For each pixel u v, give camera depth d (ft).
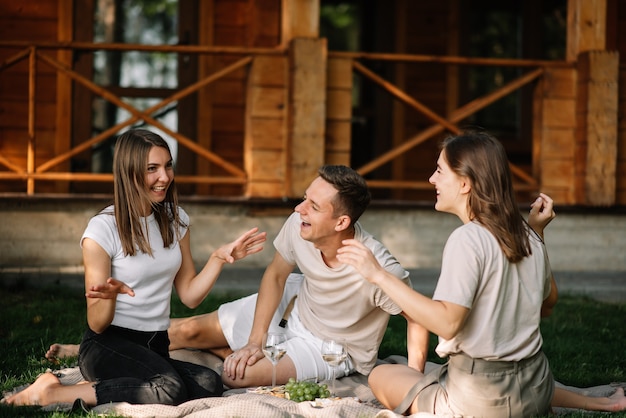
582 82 26.45
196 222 25.34
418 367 13.76
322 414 11.72
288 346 14.33
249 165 25.76
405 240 26.25
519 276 11.55
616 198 27.17
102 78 31.19
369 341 14.53
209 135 31.48
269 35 29.50
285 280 14.90
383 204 25.95
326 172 13.30
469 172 11.60
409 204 26.08
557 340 18.48
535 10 34.27
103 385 12.44
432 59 26.08
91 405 12.37
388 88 26.08
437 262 26.43
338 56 25.70
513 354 11.46
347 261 11.48
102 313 12.60
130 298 13.20
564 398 12.90
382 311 14.25
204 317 15.70
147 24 31.37
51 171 30.60
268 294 14.70
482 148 11.64
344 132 25.85
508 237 11.39
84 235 13.05
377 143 34.01
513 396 11.47
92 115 31.12
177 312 20.10
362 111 33.88
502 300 11.41
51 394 12.41
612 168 26.23
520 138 34.40
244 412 11.43
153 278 13.37
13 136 30.40
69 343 17.17
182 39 31.37
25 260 24.81
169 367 12.78
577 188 26.66
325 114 25.40
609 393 14.11
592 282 24.86
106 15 31.07
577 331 19.49
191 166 31.53
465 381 11.53
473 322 11.43
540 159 26.84
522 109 34.40
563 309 21.68
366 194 13.41
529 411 11.61
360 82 34.04
